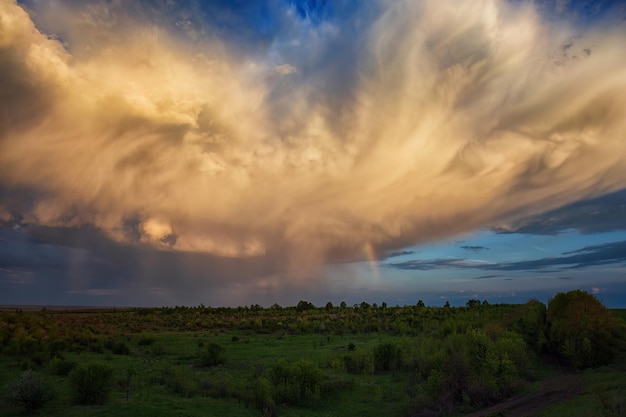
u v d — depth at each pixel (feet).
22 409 84.99
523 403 89.15
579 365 126.21
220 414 85.66
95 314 427.33
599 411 70.33
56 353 152.05
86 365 95.96
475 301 351.87
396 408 95.71
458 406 93.20
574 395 88.79
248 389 106.52
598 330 131.13
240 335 249.55
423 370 122.83
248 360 159.02
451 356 107.34
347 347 184.03
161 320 344.69
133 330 271.28
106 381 92.84
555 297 155.12
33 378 87.40
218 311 456.04
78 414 80.48
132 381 116.47
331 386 111.96
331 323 286.66
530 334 151.53
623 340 133.49
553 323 143.33
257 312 434.30
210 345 151.84
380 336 223.10
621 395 79.71
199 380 118.73
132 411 81.41
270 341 215.31
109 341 194.08
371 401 102.37
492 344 114.42
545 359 135.74
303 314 386.52
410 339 186.19
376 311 378.12
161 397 98.07
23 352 158.61
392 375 129.90
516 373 107.24
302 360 116.26
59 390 101.55
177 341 219.41
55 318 334.24
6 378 116.78
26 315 292.20
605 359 126.82
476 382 97.30
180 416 81.41
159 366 143.95
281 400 101.04
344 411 95.66
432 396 97.96
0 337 176.24
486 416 82.53
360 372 136.05
